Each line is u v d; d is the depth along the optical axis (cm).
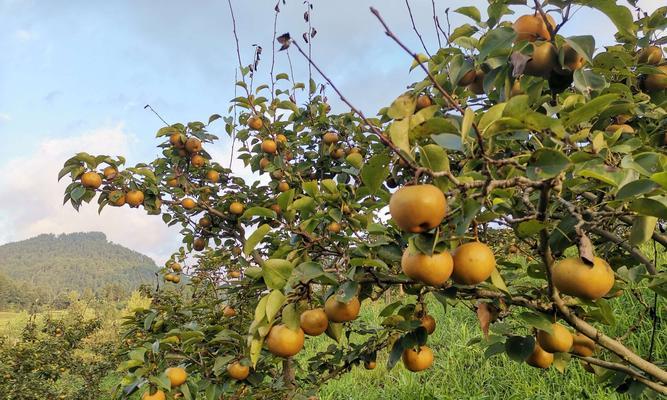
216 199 526
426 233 160
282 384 409
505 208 213
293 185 495
